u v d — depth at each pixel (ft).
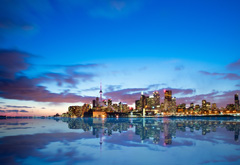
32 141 65.05
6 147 54.54
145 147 53.42
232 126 134.10
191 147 53.01
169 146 54.70
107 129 112.47
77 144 58.70
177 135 79.51
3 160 40.86
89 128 120.78
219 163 37.73
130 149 50.96
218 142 61.00
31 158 42.27
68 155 44.78
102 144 58.44
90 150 49.93
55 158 42.16
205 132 91.09
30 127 130.41
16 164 38.01
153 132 92.43
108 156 43.60
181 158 41.50
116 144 58.29
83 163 38.40
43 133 89.97
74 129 112.88
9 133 90.27
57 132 94.58
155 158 41.63
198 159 40.55
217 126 134.62
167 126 137.69
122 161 39.63
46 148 52.75
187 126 135.74
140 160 40.19
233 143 59.21
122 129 112.06
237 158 41.22
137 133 88.28
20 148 53.01
